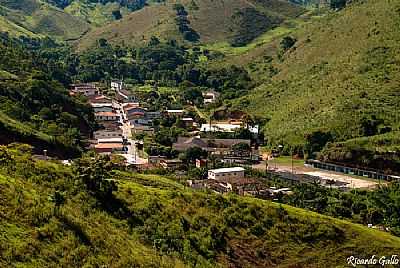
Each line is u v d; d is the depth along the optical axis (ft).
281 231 198.49
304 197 317.01
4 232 109.70
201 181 331.77
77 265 113.60
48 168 165.37
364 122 442.50
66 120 430.61
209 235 180.75
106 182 171.73
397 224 281.74
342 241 202.08
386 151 395.34
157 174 334.44
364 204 307.78
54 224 123.24
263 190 326.44
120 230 153.28
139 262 131.85
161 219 174.40
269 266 184.14
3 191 125.39
